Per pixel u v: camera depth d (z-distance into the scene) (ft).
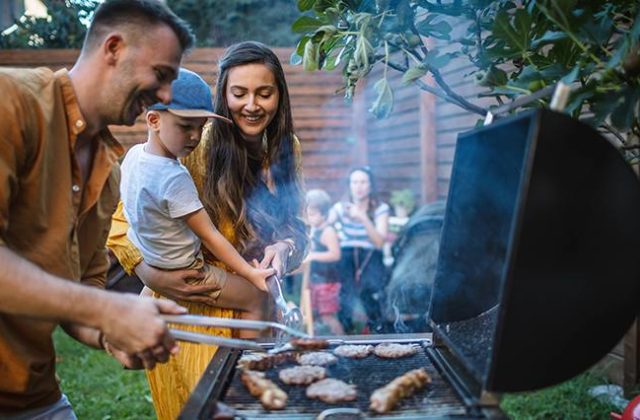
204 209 7.23
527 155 4.25
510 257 4.28
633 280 4.52
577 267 4.39
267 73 7.29
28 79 5.06
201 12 30.99
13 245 5.24
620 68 5.30
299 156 8.33
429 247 13.21
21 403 5.87
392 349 6.23
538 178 4.25
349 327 16.28
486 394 4.68
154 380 7.78
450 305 6.43
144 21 5.12
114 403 13.37
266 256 7.63
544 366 4.50
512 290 4.32
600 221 4.40
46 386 6.16
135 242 7.45
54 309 4.58
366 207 17.22
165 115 6.80
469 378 5.26
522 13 5.81
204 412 4.70
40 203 5.20
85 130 5.47
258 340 6.81
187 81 6.77
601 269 4.44
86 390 14.25
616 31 5.63
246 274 7.22
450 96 6.90
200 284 7.35
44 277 4.62
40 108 5.03
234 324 5.15
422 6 6.82
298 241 8.34
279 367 5.92
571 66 5.92
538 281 4.35
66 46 23.63
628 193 4.41
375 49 7.03
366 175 17.24
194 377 7.46
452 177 6.21
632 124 5.65
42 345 5.82
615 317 4.56
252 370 5.67
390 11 6.74
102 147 5.79
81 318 4.62
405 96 25.34
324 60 7.38
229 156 7.50
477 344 5.62
